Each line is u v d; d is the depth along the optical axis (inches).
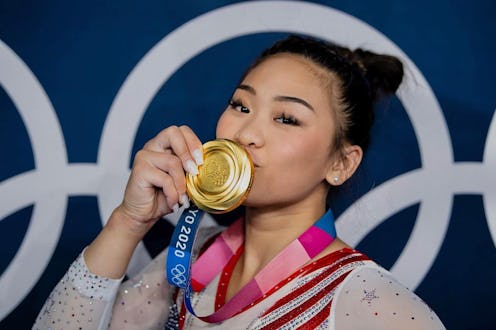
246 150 70.8
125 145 109.0
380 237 109.1
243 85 76.7
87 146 108.6
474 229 108.3
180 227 73.2
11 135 107.9
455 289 108.9
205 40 109.0
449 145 108.3
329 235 78.0
